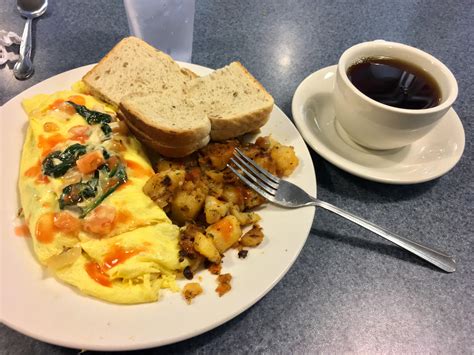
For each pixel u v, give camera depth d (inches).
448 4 22.1
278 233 11.4
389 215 13.5
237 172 12.5
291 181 12.7
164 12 16.1
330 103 15.7
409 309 11.5
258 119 13.7
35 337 9.1
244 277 10.5
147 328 9.3
